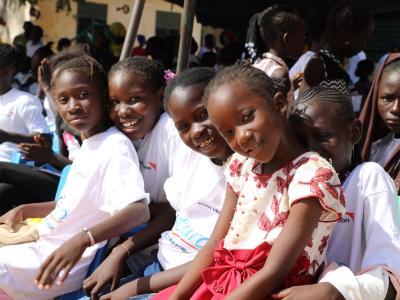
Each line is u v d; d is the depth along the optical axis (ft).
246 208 6.51
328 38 12.64
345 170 7.25
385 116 8.90
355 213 7.00
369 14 12.42
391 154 8.98
